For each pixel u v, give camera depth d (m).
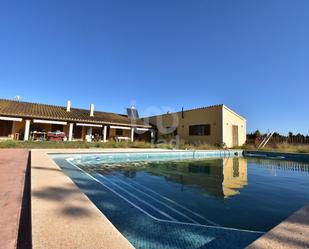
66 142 18.97
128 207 4.49
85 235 2.18
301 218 2.99
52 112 23.53
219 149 21.50
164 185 7.22
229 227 3.81
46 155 9.66
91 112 27.25
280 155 18.53
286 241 2.23
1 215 3.10
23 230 2.66
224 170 11.15
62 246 1.94
